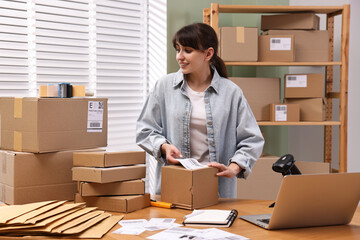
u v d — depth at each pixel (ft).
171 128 6.70
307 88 10.03
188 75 6.70
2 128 6.35
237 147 6.72
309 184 4.48
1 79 9.16
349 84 10.94
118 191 5.54
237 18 11.76
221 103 6.57
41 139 5.88
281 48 9.84
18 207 4.98
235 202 5.97
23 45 9.36
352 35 10.88
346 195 4.71
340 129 10.03
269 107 10.07
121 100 10.84
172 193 5.65
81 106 6.30
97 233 4.41
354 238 4.41
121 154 5.66
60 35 9.78
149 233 4.45
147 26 11.09
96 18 10.18
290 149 11.43
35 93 9.60
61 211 4.88
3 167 6.04
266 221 4.87
